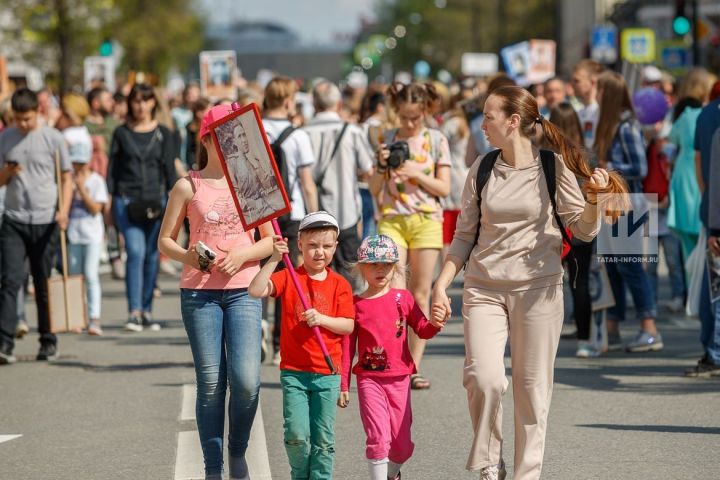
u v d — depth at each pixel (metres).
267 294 16.27
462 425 21.47
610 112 27.89
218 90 63.56
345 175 27.66
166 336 33.19
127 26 117.56
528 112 16.00
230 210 16.98
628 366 27.12
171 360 29.16
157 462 19.36
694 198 32.25
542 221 16.08
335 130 27.72
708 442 19.89
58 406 23.97
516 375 16.25
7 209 29.06
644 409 22.53
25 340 33.31
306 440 16.11
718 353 25.61
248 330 16.86
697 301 27.39
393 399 16.45
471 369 15.96
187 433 21.34
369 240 16.52
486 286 16.25
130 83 54.38
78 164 33.53
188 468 18.91
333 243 16.41
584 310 28.12
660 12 112.25
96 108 44.28
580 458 18.98
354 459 19.19
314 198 26.86
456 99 40.72
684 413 22.14
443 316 16.17
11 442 21.05
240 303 16.89
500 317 16.17
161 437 21.09
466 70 122.12
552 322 16.11
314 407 16.30
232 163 16.45
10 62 102.56
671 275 35.94
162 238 17.08
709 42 82.31
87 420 22.61
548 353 16.17
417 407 23.05
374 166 24.38
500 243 16.09
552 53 79.38
